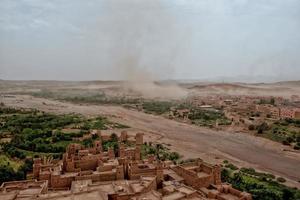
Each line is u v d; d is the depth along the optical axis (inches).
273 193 4377.5
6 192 3496.6
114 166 4281.5
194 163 4729.3
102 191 3166.8
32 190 3531.0
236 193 3939.5
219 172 4315.9
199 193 3705.7
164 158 6417.3
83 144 7140.8
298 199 4335.6
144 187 3560.5
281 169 6318.9
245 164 6594.5
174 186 3762.3
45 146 6786.4
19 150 6648.6
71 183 3895.2
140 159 5438.0
